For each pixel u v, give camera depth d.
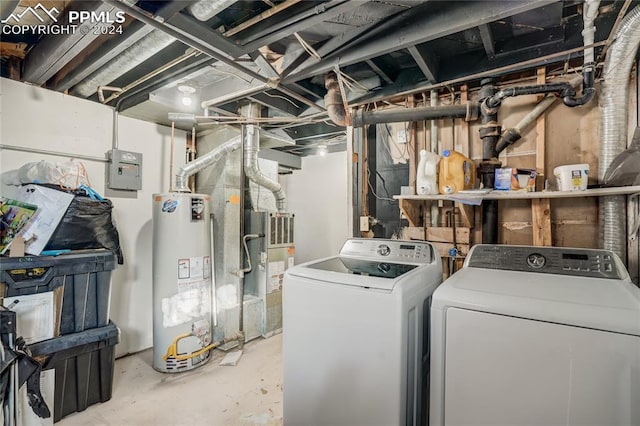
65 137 2.60
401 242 1.89
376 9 1.60
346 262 2.05
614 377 0.96
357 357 1.36
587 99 1.62
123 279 2.97
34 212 2.03
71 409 2.12
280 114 3.18
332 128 3.71
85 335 2.16
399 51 1.99
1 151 2.30
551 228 1.91
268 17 1.50
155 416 2.12
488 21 1.43
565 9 1.66
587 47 1.55
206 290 2.91
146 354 3.04
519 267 1.53
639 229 1.65
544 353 1.05
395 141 2.46
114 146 2.88
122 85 2.68
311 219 5.29
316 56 1.82
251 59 1.86
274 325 3.55
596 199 1.81
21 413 1.66
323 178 5.14
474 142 2.15
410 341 1.35
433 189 1.95
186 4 1.34
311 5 1.40
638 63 1.68
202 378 2.62
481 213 2.07
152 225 3.07
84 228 2.26
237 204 3.35
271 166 3.96
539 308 1.07
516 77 2.01
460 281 1.35
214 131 3.45
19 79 2.43
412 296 1.37
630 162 1.51
